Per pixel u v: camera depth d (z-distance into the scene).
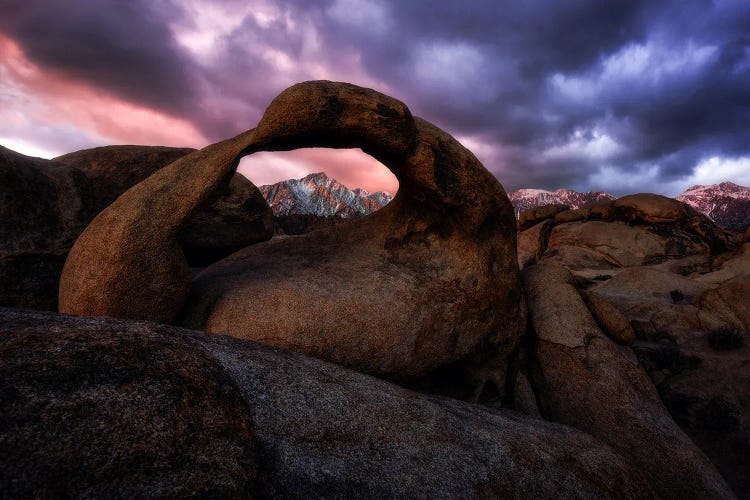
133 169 8.94
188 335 3.23
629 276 17.34
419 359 7.05
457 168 7.62
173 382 2.38
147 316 5.62
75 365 2.15
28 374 1.97
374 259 7.94
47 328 2.46
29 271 6.38
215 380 2.68
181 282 5.89
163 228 5.67
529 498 3.50
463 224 8.07
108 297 5.30
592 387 7.90
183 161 6.20
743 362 9.88
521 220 46.53
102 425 1.91
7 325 2.41
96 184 8.51
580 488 3.96
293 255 8.19
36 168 7.08
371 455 3.04
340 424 3.12
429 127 7.62
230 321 5.98
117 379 2.18
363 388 3.78
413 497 2.87
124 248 5.33
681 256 31.00
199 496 1.94
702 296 13.10
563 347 8.55
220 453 2.24
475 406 5.48
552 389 8.34
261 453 2.51
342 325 6.35
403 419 3.59
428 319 7.17
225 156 6.29
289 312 6.13
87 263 5.32
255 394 2.90
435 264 7.97
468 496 3.15
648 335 12.63
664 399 9.58
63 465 1.69
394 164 7.69
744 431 8.23
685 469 6.48
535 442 4.40
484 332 8.12
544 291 9.76
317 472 2.64
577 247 35.09
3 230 6.25
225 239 9.33
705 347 11.05
